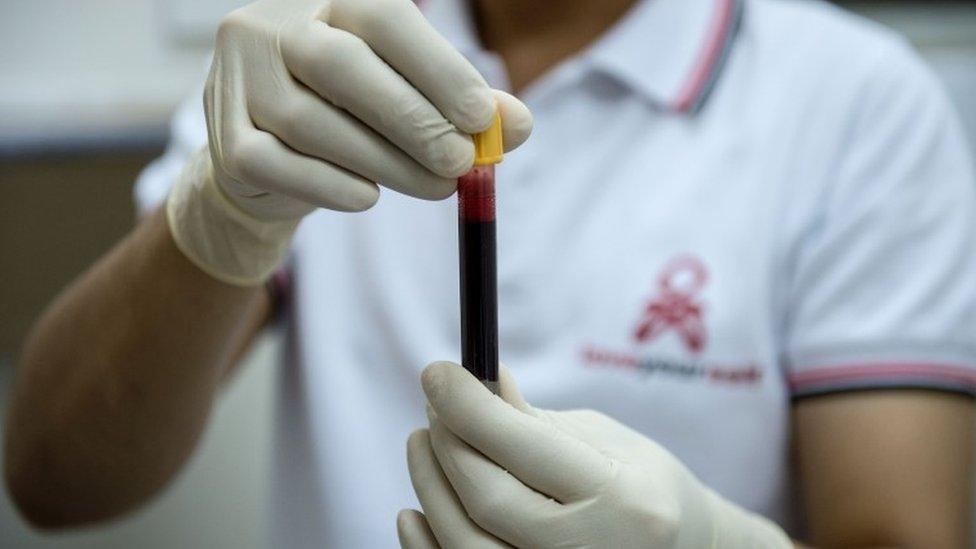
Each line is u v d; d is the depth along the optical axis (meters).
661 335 0.84
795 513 0.89
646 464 0.66
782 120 0.86
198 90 1.08
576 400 0.84
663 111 0.87
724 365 0.83
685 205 0.85
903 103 0.87
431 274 0.87
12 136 1.23
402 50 0.60
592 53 0.87
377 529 0.86
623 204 0.86
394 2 0.61
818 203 0.85
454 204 0.88
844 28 0.90
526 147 0.87
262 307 0.89
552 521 0.61
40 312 1.28
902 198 0.84
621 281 0.85
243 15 0.63
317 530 0.88
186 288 0.72
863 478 0.81
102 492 0.80
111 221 1.27
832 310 0.84
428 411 0.63
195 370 0.75
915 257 0.84
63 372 0.77
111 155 1.25
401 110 0.60
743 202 0.85
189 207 0.70
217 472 1.40
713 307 0.83
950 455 0.81
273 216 0.68
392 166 0.62
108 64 1.28
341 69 0.60
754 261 0.84
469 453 0.62
